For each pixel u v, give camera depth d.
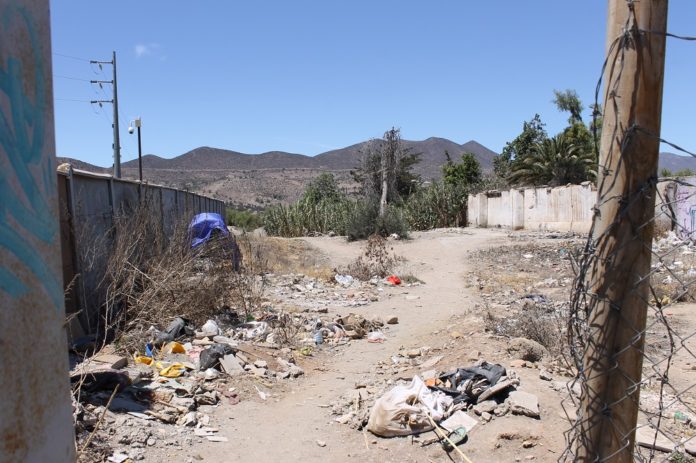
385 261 17.44
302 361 7.19
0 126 1.65
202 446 4.51
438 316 10.34
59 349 1.97
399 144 33.66
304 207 32.25
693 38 1.81
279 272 14.64
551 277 14.38
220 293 8.73
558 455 3.98
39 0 1.95
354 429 4.90
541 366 5.81
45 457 1.83
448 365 6.24
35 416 1.77
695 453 3.86
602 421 2.00
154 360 6.27
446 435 4.41
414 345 7.89
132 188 9.63
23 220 1.75
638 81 1.85
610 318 1.95
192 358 6.46
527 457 4.02
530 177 33.72
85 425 4.32
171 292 7.77
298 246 22.53
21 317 1.71
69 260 6.80
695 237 13.92
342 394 5.92
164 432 4.59
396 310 10.96
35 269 1.81
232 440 4.70
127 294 7.09
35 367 1.79
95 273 7.48
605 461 2.00
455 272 16.05
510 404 4.66
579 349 2.20
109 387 5.10
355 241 24.81
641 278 1.93
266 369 6.50
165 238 9.57
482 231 26.38
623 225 1.91
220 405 5.40
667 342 7.06
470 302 11.59
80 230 7.07
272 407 5.54
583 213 22.72
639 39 1.84
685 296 9.34
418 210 32.41
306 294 12.16
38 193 1.87
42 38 1.96
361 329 8.84
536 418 4.52
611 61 1.90
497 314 8.99
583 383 2.04
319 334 8.27
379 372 6.72
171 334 7.03
